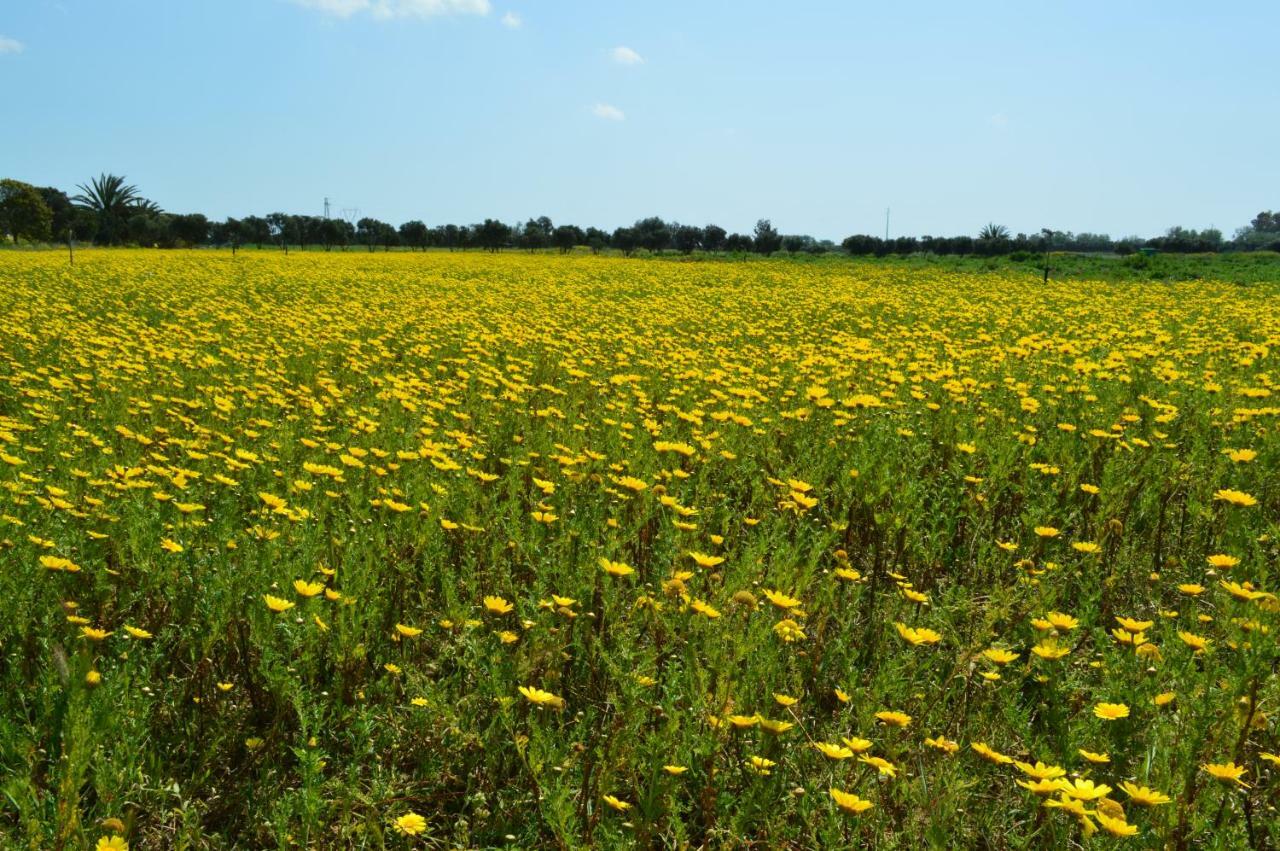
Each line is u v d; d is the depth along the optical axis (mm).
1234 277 35438
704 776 2600
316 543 3756
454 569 4102
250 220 73062
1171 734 2555
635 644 3416
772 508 4973
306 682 3057
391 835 2521
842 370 9211
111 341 10680
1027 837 2283
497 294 24312
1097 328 14953
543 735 2609
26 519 3938
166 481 4863
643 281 32156
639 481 4301
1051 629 3062
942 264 48688
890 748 2586
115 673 2648
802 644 3408
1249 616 2871
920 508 4648
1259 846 2459
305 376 9430
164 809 2547
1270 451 5363
